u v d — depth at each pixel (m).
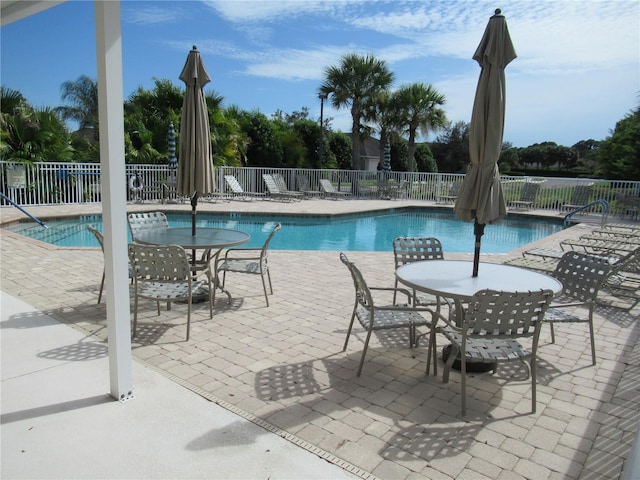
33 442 2.36
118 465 2.20
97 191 14.45
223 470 2.19
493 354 2.85
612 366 3.58
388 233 12.73
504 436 2.59
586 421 2.77
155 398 2.85
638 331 4.39
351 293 5.46
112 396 2.83
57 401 2.77
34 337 3.74
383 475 2.21
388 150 21.64
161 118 18.39
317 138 25.89
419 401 2.96
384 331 4.20
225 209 13.63
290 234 12.02
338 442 2.46
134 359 3.44
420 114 22.00
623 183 14.13
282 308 4.82
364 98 21.73
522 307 2.78
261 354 3.62
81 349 3.53
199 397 2.88
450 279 3.40
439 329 3.28
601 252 7.21
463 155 35.25
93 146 17.12
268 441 2.44
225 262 5.11
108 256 2.65
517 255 7.85
